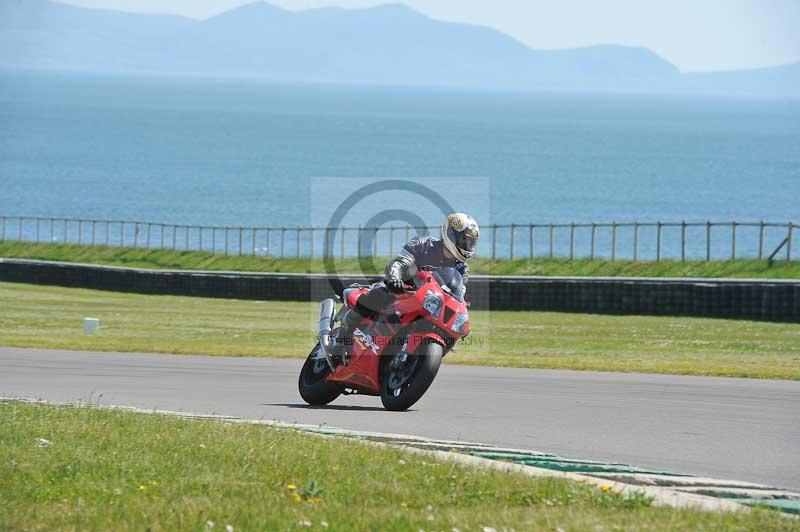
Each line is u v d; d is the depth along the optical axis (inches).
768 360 2780.5
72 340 3294.8
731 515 1006.4
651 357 2906.0
